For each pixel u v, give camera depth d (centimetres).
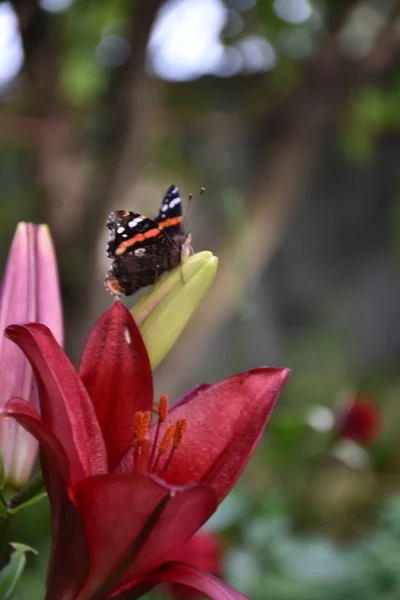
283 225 211
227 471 93
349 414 169
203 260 100
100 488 87
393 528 167
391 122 230
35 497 95
